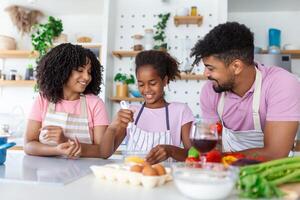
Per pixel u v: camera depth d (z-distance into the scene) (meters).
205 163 0.72
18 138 2.69
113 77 2.95
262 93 1.25
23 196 0.62
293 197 0.64
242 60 1.15
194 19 2.74
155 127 1.51
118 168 0.79
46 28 2.79
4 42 3.07
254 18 2.93
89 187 0.70
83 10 3.10
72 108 1.51
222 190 0.61
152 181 0.70
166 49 2.77
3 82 3.03
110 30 2.83
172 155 1.10
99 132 1.46
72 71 1.47
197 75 2.68
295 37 2.86
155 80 1.48
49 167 0.94
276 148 1.11
